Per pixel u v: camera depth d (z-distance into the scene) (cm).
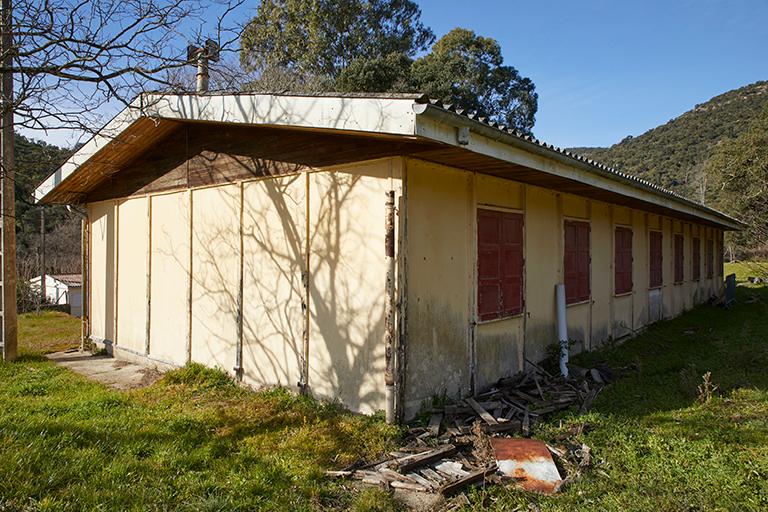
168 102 572
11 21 523
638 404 505
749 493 319
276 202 550
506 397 509
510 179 596
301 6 2103
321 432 420
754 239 1295
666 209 986
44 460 351
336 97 387
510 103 2594
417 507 308
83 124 539
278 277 546
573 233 749
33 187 846
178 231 684
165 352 702
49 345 922
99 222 859
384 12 2320
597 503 307
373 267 455
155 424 438
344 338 478
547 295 673
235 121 489
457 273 507
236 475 343
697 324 1101
